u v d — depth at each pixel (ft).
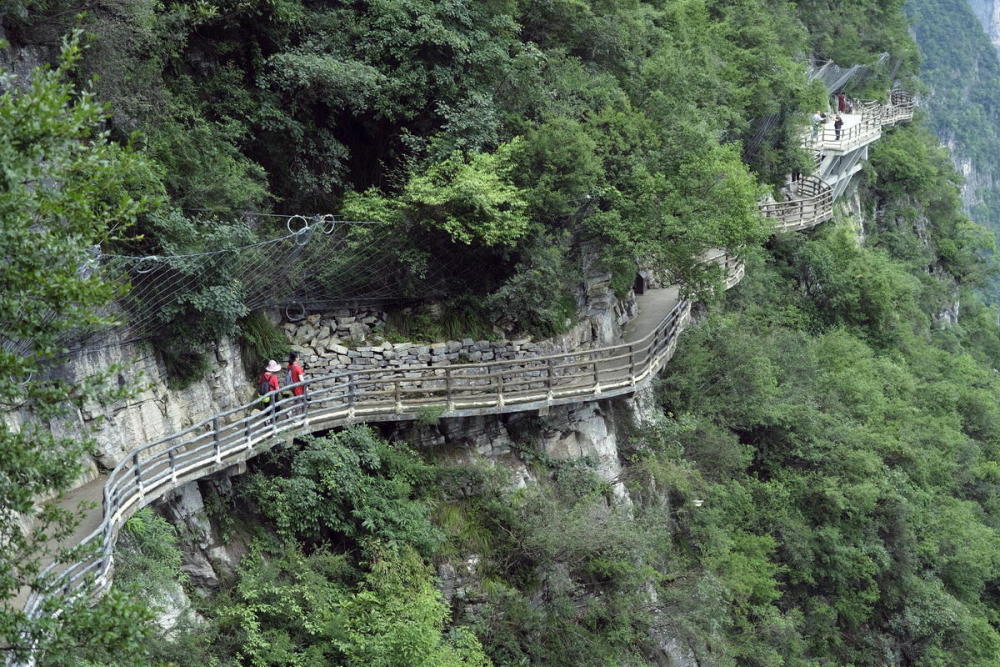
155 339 70.13
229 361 75.87
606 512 82.84
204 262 69.72
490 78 91.40
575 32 109.91
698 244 94.12
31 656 42.22
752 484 107.45
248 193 76.64
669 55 117.29
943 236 250.98
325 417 74.69
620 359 97.60
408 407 78.48
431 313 87.66
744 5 163.63
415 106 88.07
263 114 81.66
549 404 84.23
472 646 71.61
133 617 42.22
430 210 83.10
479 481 79.66
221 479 68.49
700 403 106.32
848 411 127.85
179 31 77.00
